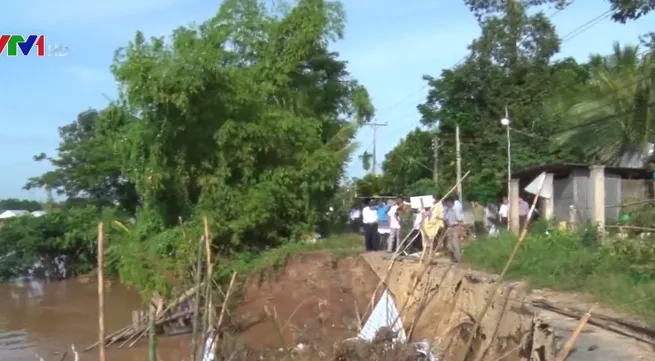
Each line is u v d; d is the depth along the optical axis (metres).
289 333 17.22
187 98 21.92
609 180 21.41
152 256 21.11
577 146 29.20
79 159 43.09
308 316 19.86
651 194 21.62
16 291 37.50
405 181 39.81
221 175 23.14
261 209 23.33
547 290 12.72
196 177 23.20
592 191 20.47
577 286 12.65
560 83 34.22
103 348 5.38
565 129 29.25
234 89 23.11
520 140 32.56
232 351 8.23
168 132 22.59
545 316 10.75
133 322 21.69
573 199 21.34
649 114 26.70
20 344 22.88
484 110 34.59
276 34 25.80
